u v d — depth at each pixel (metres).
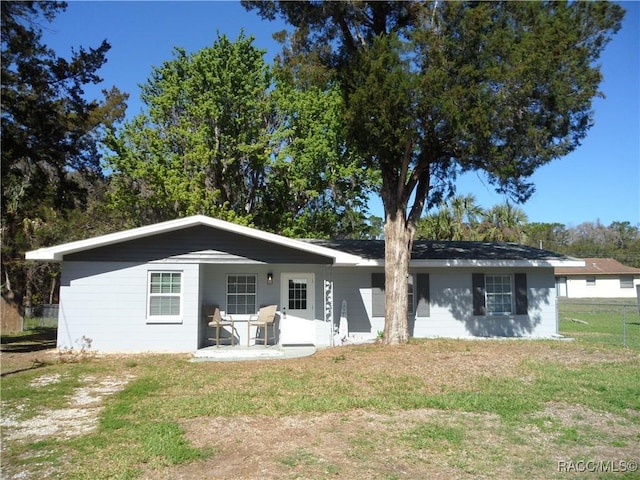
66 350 15.20
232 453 6.54
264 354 14.84
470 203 36.44
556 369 11.89
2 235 24.83
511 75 12.78
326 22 16.55
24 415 8.49
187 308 15.78
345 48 16.86
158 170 28.14
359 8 15.73
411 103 13.81
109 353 15.22
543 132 13.91
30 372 12.34
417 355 13.93
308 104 28.75
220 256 16.08
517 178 15.37
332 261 16.67
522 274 19.72
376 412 8.47
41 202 22.61
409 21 16.34
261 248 16.31
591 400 9.10
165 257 15.87
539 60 12.72
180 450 6.57
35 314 29.64
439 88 13.45
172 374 11.88
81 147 20.42
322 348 16.19
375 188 29.86
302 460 6.27
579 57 13.52
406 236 16.89
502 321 19.48
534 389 9.94
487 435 7.27
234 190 30.48
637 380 10.70
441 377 11.13
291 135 29.61
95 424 7.94
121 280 15.65
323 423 7.86
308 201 31.12
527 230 37.03
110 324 15.49
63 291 15.47
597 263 52.75
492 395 9.48
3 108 17.11
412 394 9.63
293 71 16.89
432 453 6.55
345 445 6.82
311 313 17.58
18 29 16.45
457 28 13.66
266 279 17.59
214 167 28.94
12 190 22.69
